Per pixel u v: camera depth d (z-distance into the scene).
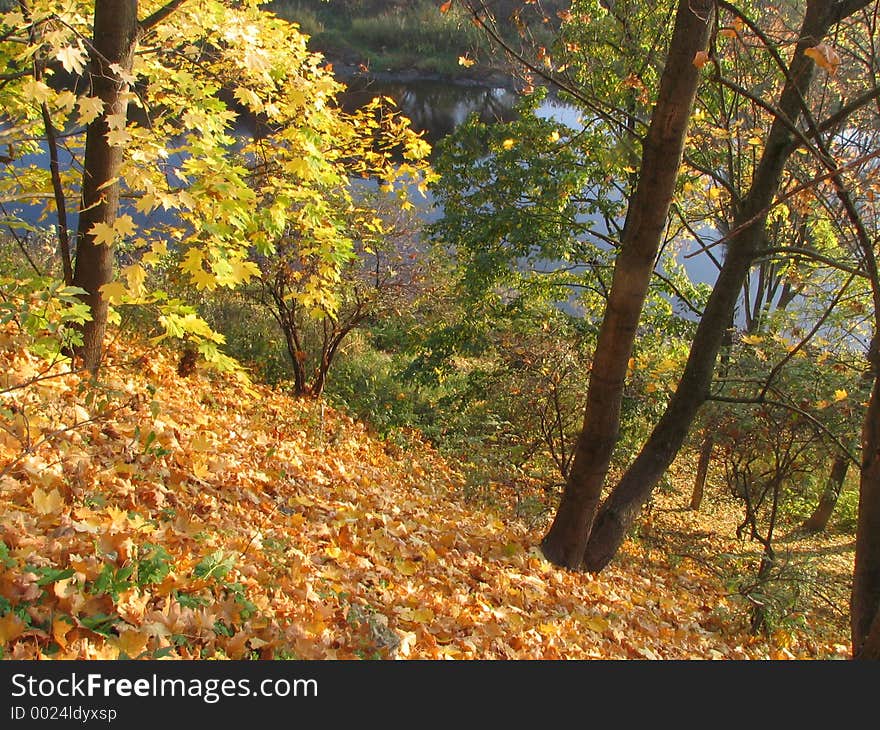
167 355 8.43
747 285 12.16
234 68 5.84
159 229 7.18
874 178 4.18
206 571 3.15
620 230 11.27
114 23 4.96
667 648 5.58
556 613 5.12
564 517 6.62
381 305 10.97
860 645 4.50
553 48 9.66
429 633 3.88
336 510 5.42
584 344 11.00
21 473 3.73
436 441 11.97
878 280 4.46
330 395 11.50
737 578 8.69
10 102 6.43
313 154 5.74
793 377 9.10
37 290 4.45
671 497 14.80
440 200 11.55
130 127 5.45
